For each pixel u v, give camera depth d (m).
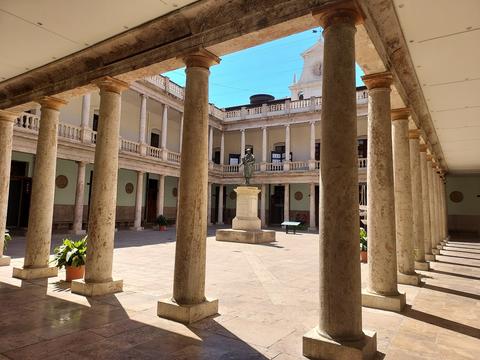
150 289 7.35
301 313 5.93
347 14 4.61
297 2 4.95
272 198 35.62
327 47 4.66
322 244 4.42
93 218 7.03
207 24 5.82
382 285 6.55
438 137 14.70
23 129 17.47
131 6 5.76
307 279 8.92
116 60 7.12
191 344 4.46
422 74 8.11
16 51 7.46
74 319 5.34
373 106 6.72
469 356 4.35
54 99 8.57
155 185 31.66
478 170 25.00
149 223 30.38
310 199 30.36
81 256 7.79
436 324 5.59
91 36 6.77
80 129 20.69
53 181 8.73
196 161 5.74
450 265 12.09
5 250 12.75
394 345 4.68
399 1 5.36
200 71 5.93
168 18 5.98
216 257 12.70
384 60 6.18
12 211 20.27
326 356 4.07
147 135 30.95
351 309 4.21
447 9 5.54
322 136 4.61
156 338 4.64
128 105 29.12
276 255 13.48
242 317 5.65
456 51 6.94
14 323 5.12
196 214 5.66
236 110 35.03
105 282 6.93
